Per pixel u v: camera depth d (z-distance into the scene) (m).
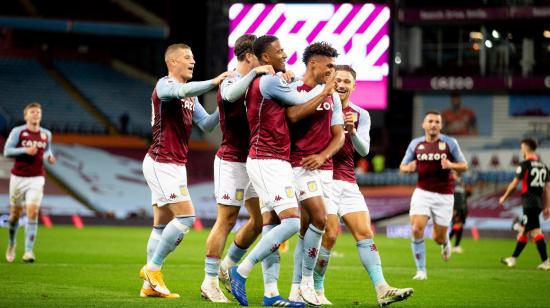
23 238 46.62
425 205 27.98
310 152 18.50
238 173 19.33
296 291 18.97
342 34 64.44
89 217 69.25
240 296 18.45
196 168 85.38
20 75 93.44
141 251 38.38
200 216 75.44
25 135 30.62
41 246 40.19
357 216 19.92
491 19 72.19
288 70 18.06
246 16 65.81
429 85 74.75
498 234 64.12
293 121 17.98
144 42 100.94
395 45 75.00
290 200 17.83
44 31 97.44
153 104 20.33
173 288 22.78
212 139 90.38
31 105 30.70
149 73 100.94
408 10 74.00
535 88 72.94
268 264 18.64
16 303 18.14
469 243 54.66
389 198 77.19
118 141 88.94
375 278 19.16
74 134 88.12
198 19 91.38
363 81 64.50
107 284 23.12
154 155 20.19
